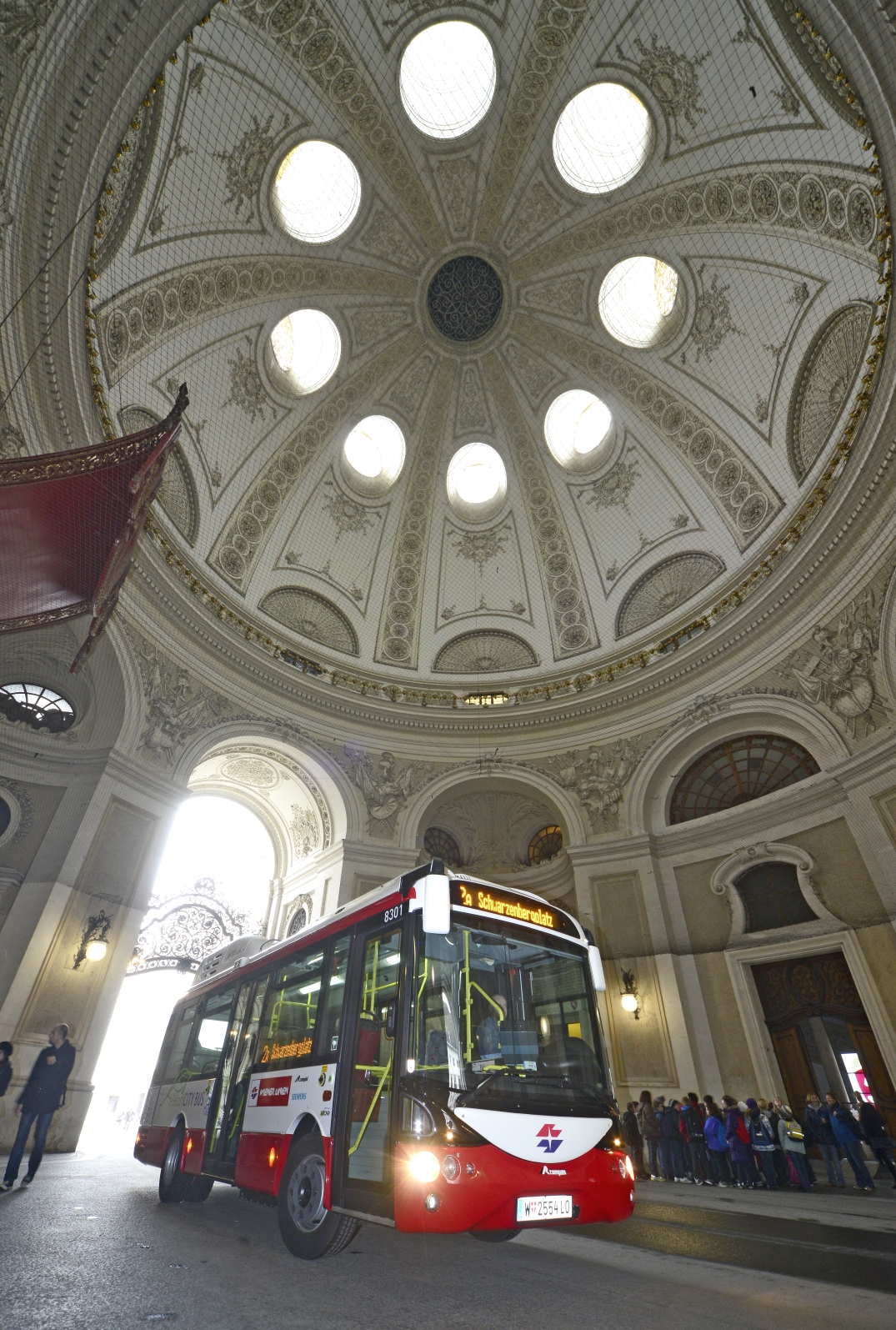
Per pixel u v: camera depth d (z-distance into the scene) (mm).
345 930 6207
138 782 14250
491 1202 4344
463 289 19547
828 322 13805
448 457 21281
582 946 6172
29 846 13172
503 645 20797
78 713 14688
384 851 17406
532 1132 4711
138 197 12305
